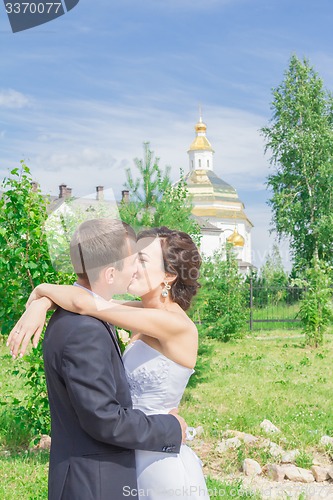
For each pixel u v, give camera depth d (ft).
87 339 6.17
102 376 6.09
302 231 100.89
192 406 26.16
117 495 6.13
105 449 6.22
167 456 7.13
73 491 6.09
